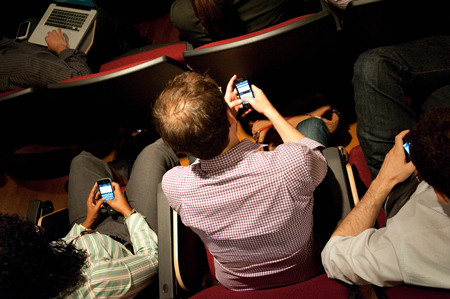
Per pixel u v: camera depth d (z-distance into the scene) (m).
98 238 1.17
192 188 0.80
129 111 1.62
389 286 0.76
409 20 1.15
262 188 0.75
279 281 0.93
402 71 1.17
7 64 1.71
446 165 0.62
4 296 0.81
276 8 1.39
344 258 0.79
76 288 0.95
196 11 1.35
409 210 0.77
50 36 1.98
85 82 1.26
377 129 1.17
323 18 1.08
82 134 2.10
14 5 2.46
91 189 1.48
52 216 1.47
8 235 0.84
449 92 1.14
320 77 1.62
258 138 1.59
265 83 1.53
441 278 0.68
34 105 1.46
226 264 0.92
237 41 1.14
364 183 1.25
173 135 0.74
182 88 0.74
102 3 2.54
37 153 2.28
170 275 1.01
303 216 0.81
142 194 1.38
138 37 2.48
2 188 2.21
